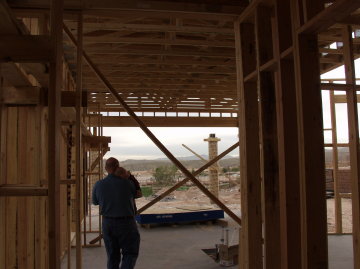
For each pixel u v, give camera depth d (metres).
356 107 3.16
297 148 2.75
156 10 3.37
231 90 8.88
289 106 2.76
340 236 7.26
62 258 5.70
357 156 3.12
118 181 4.38
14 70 2.58
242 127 3.50
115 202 4.32
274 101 3.11
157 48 5.70
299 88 2.44
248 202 3.38
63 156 5.96
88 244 6.48
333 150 7.58
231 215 4.35
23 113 3.64
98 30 5.04
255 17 3.17
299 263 2.69
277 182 3.08
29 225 3.75
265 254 3.02
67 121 4.39
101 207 4.39
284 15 2.83
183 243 6.74
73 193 7.27
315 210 2.37
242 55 3.49
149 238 7.18
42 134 3.29
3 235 3.41
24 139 3.65
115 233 4.32
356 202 3.14
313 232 2.35
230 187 21.34
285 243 2.71
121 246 4.37
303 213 2.39
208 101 10.35
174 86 8.45
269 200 3.07
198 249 6.29
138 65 6.71
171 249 6.30
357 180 3.14
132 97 9.66
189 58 6.29
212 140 15.16
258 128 3.45
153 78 7.48
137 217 8.38
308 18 2.37
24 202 3.75
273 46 3.15
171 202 15.04
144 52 5.62
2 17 1.84
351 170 3.20
